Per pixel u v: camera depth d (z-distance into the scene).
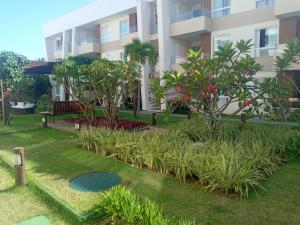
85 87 12.03
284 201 4.43
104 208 3.91
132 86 11.78
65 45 31.38
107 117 11.41
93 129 8.76
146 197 4.43
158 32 20.92
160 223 3.42
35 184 5.15
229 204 4.36
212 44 19.36
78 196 4.71
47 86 25.94
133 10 24.09
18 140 9.38
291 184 5.12
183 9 22.09
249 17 17.44
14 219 4.01
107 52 27.38
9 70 14.63
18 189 5.02
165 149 6.27
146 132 8.40
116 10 24.78
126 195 3.94
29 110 18.42
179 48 21.81
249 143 7.01
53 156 7.27
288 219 3.88
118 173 5.90
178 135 8.07
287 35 15.84
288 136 7.53
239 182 4.70
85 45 28.30
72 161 6.81
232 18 18.22
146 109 21.83
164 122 13.55
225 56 7.08
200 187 5.03
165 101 7.20
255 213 4.06
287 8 15.14
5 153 7.55
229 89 6.88
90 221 3.89
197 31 19.34
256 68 6.87
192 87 6.82
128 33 24.70
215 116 7.73
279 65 7.50
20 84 22.38
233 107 16.55
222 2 18.97
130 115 17.34
